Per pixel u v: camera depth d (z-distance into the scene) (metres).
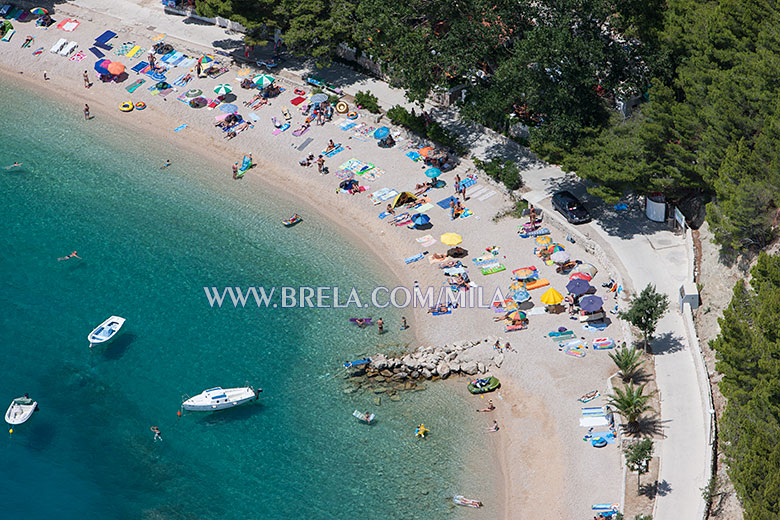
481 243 103.81
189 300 101.12
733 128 90.19
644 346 87.06
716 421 78.81
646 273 94.62
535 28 101.75
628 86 105.00
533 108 105.62
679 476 75.50
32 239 110.12
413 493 80.06
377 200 111.88
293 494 80.88
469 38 108.94
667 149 95.94
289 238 108.69
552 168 110.75
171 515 80.00
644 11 104.75
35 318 99.75
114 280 104.12
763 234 86.50
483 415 85.88
